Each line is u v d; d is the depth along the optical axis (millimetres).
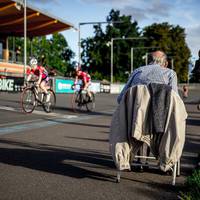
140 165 5465
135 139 4918
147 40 99875
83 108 17109
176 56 98812
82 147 7703
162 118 4691
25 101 14820
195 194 4285
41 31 49844
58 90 37188
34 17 42938
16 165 5992
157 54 5355
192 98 43188
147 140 4789
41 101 15336
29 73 15117
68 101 23766
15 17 43156
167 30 100000
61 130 10469
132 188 4812
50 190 4688
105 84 54188
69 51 96938
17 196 4430
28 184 4930
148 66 5152
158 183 5047
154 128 4684
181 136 4746
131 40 96938
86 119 13891
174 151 4715
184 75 100625
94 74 90438
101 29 97375
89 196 4477
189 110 21453
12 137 8992
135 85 4836
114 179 5223
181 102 4754
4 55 50562
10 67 44844
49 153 7016
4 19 43812
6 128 10727
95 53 94938
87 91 17172
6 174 5422
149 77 5000
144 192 4652
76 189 4742
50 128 10898
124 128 4859
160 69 5082
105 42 95188
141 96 4770
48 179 5188
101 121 13266
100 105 22672
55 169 5758
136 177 5332
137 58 96250
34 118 13508
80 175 5418
